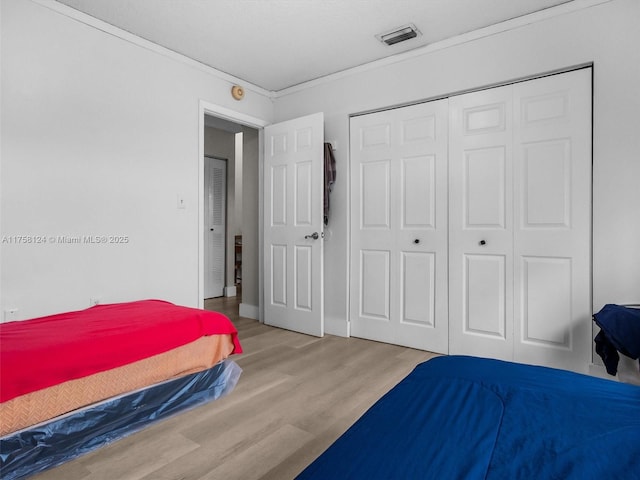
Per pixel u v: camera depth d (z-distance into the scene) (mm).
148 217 2889
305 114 3734
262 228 4039
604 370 2277
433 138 2984
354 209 3424
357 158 3406
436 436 765
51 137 2381
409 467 660
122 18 2596
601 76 2297
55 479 1416
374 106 3262
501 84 2684
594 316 2074
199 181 3244
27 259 2289
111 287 2670
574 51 2381
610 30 2268
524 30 2557
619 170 2246
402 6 2461
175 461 1543
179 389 1925
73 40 2479
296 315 3648
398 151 3164
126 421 1715
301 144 3588
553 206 2484
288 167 3701
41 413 1428
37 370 1395
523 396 949
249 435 1748
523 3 2418
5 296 2205
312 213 3506
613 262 2266
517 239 2615
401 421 834
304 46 2990
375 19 2615
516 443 739
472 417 845
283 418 1911
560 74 2469
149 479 1428
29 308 2293
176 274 3066
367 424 831
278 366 2676
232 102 3570
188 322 1967
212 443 1679
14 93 2230
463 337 2844
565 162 2451
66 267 2451
